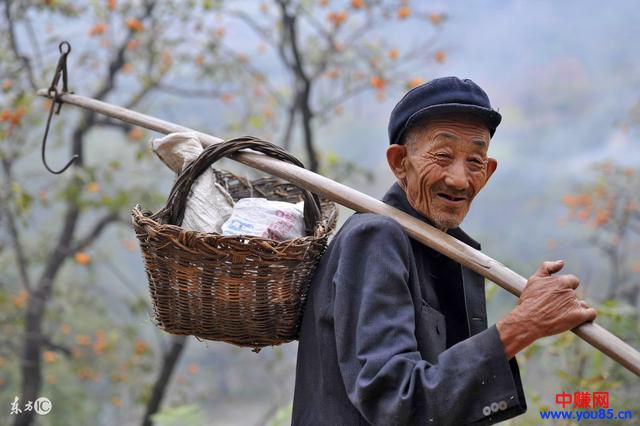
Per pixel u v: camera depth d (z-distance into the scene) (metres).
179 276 3.32
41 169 14.03
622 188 12.02
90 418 17.05
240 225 3.48
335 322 3.12
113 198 11.92
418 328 3.22
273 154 3.66
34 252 13.03
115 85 12.27
